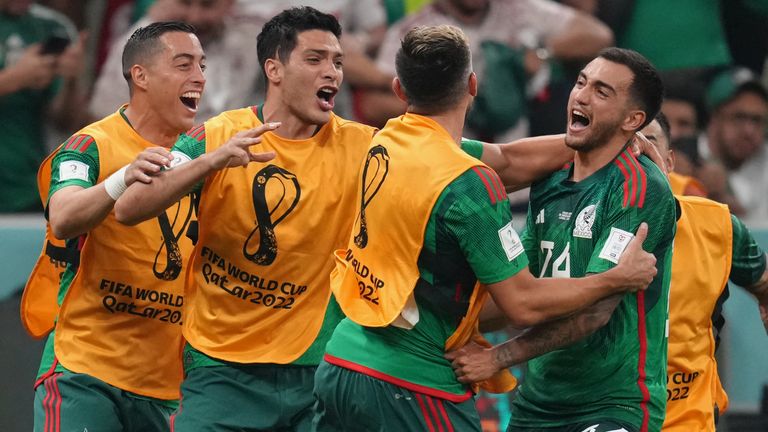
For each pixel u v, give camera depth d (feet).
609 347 57.11
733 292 103.30
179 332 67.87
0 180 103.50
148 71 66.39
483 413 89.35
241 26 104.63
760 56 123.03
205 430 61.98
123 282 66.23
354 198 63.00
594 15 116.57
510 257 54.60
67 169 64.28
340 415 57.11
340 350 57.11
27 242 97.81
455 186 54.49
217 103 103.86
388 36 110.01
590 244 56.75
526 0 110.42
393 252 55.88
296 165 62.28
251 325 62.49
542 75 110.73
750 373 102.53
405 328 55.72
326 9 110.22
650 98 56.70
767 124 116.98
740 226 66.54
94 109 106.52
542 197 59.67
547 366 58.85
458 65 56.03
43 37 108.17
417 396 55.77
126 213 56.44
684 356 65.05
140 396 67.46
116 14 112.27
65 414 65.77
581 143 57.36
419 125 56.59
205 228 61.93
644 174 56.39
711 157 115.55
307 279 62.54
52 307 70.18
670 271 58.44
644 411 57.41
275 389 62.85
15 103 103.55
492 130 108.06
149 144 67.36
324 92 62.59
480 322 61.87
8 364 90.94
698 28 115.75
